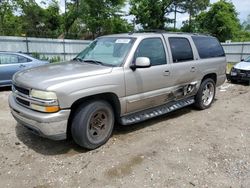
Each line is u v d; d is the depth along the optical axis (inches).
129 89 171.6
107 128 167.3
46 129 139.4
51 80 143.7
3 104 265.4
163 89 198.1
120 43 184.1
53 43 860.6
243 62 448.8
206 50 248.5
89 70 158.1
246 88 388.2
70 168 139.3
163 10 1454.2
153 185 124.9
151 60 187.3
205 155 155.9
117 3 1306.6
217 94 338.0
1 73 330.0
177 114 238.4
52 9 1405.0
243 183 128.0
